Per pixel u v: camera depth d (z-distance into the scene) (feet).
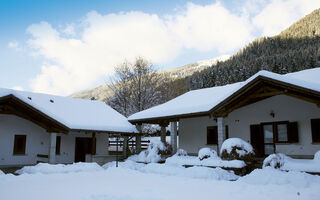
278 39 459.73
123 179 37.06
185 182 34.22
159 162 56.08
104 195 25.07
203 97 58.59
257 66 237.45
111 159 63.21
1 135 52.47
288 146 44.68
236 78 233.55
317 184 29.96
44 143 58.23
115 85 124.47
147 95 117.80
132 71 121.08
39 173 41.83
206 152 46.34
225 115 46.50
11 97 47.01
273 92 40.40
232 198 24.36
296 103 44.65
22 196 25.21
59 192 27.20
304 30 487.61
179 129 61.82
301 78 45.93
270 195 25.50
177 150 53.98
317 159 35.99
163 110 57.41
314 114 42.47
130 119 64.28
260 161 44.39
